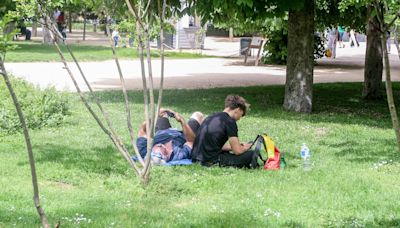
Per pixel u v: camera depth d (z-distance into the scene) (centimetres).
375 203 642
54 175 736
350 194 677
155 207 618
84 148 904
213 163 793
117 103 1373
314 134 1080
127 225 555
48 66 2227
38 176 733
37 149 886
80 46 3173
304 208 623
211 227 556
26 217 573
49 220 564
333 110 1392
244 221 572
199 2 1246
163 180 695
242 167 793
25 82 1248
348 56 3112
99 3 801
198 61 2675
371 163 848
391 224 578
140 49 714
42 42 3406
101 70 2172
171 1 1286
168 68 2319
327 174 766
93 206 616
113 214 589
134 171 741
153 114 699
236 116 805
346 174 771
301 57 1320
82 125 1095
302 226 566
